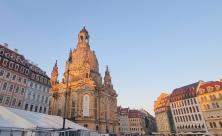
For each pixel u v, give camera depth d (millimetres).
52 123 42750
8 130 25906
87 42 112750
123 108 160625
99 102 90625
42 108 68312
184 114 92188
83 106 84188
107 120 92438
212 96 78812
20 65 61344
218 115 74938
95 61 108125
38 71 71812
